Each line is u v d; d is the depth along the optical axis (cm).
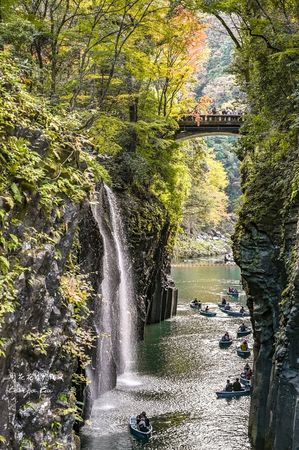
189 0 2533
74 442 1293
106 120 2606
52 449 1034
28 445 955
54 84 2114
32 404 988
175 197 4341
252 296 2048
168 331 3909
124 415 2266
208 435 2064
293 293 1595
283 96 2095
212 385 2684
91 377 2303
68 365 1180
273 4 2261
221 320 4334
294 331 1597
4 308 847
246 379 2680
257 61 2155
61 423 1096
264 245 2000
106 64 2517
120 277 2880
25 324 948
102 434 2061
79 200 1155
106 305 2581
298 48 1931
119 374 2862
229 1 2341
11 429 898
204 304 5028
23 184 971
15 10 2017
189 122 4294
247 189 2252
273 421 1750
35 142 1061
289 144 2055
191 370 2941
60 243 1103
